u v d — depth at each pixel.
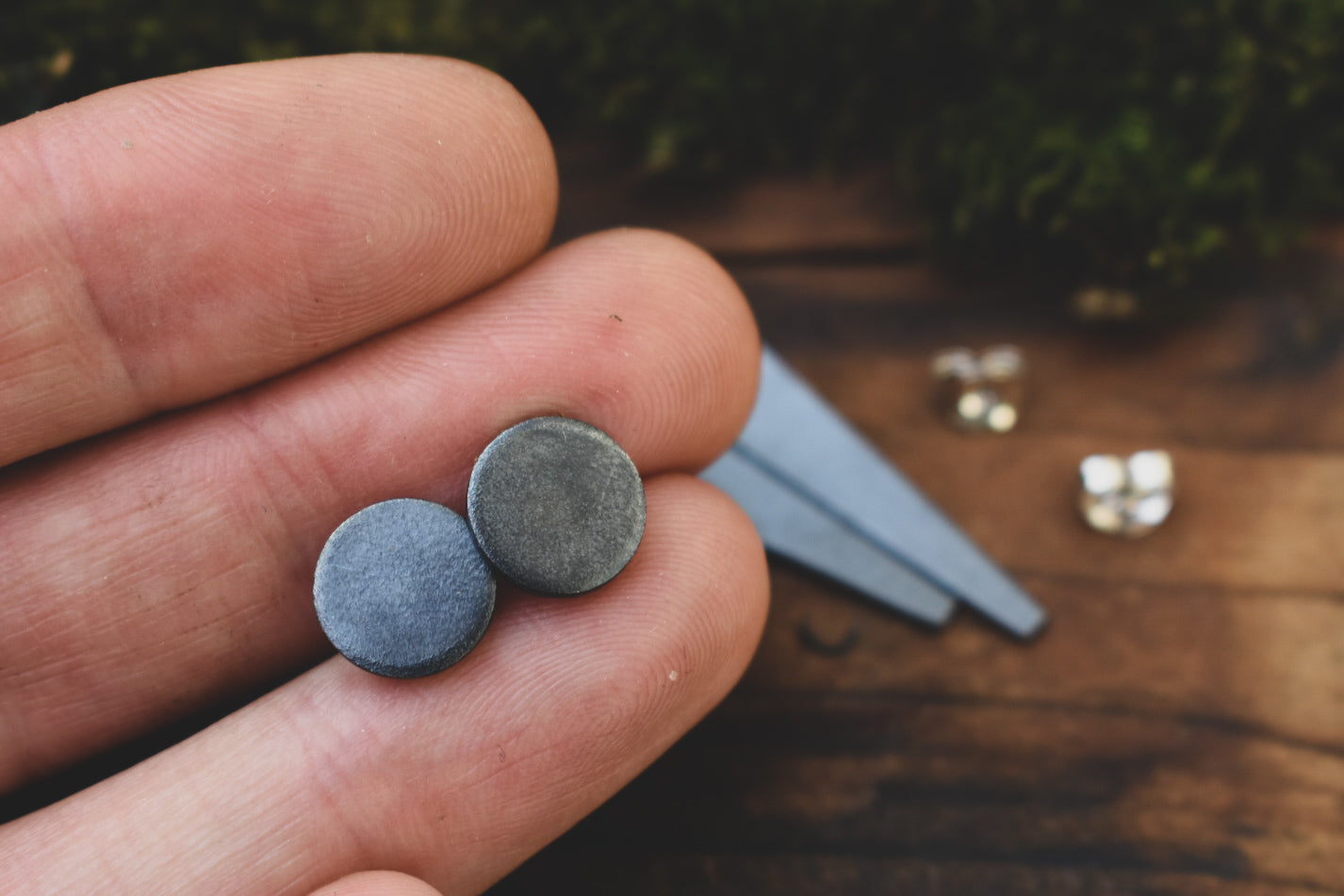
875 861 0.12
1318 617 0.13
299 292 0.11
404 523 0.11
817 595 0.13
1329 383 0.13
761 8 0.14
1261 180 0.14
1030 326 0.14
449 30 0.14
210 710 0.12
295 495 0.11
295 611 0.12
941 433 0.13
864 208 0.14
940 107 0.14
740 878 0.12
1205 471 0.13
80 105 0.11
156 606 0.11
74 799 0.11
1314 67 0.13
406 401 0.11
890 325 0.14
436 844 0.11
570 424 0.11
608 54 0.14
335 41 0.14
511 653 0.11
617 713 0.11
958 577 0.13
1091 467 0.13
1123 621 0.13
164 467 0.11
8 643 0.11
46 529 0.11
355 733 0.11
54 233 0.11
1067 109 0.14
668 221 0.14
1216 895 0.12
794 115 0.14
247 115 0.11
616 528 0.11
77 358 0.11
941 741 0.12
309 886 0.11
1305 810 0.12
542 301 0.12
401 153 0.11
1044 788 0.12
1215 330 0.14
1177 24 0.13
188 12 0.14
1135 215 0.13
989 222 0.14
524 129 0.11
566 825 0.11
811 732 0.12
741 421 0.12
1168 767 0.12
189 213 0.11
